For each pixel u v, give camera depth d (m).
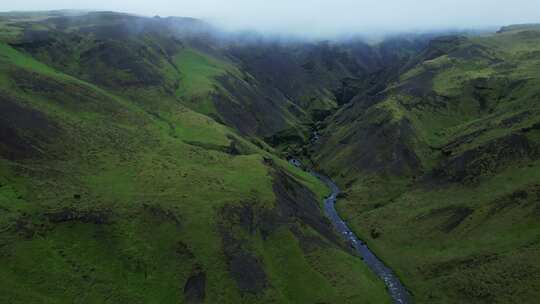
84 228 102.56
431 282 114.00
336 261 117.69
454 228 129.62
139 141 150.38
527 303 95.38
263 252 112.62
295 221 125.25
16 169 112.50
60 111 147.00
